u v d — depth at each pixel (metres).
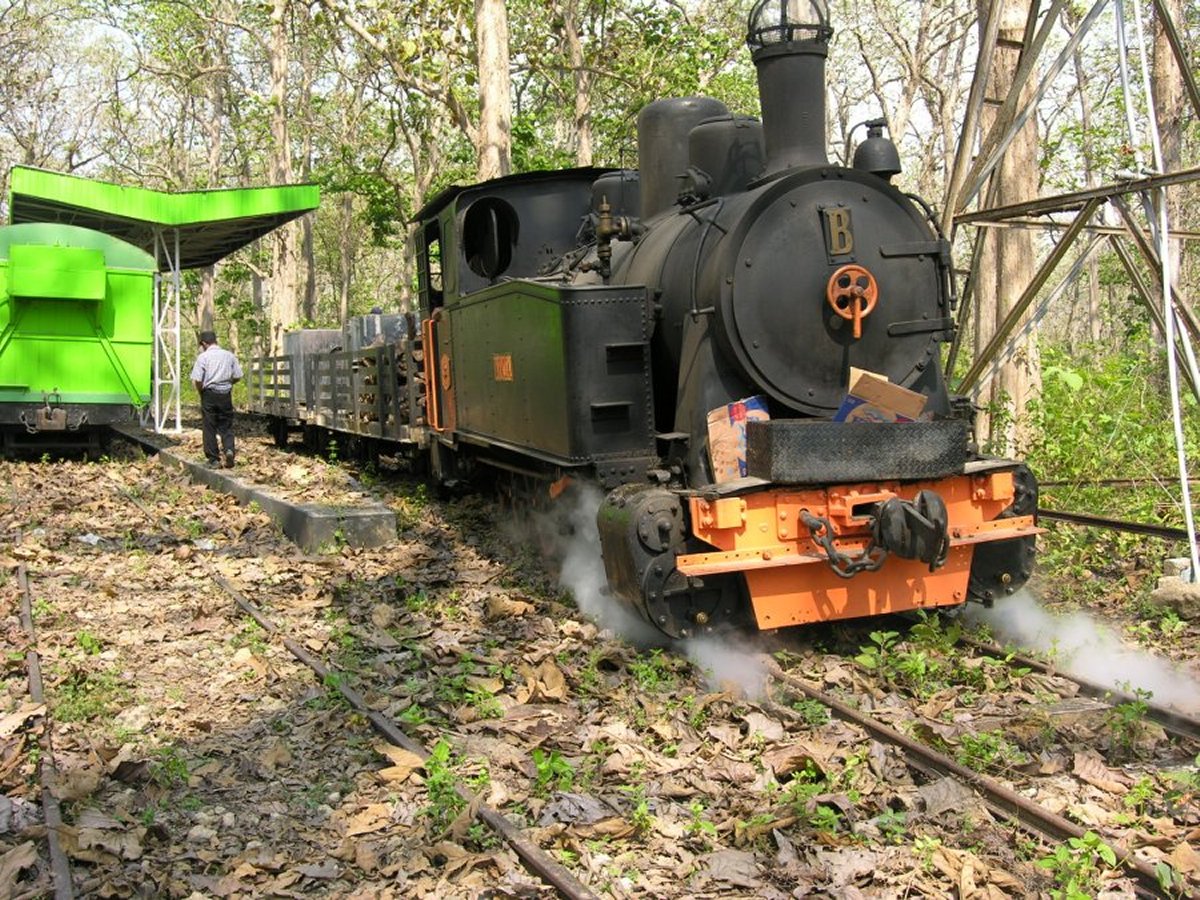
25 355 15.02
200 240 20.66
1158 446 10.24
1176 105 18.19
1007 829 4.05
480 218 9.75
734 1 25.88
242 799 4.61
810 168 6.45
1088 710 5.13
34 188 16.94
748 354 6.32
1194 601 6.59
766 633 6.37
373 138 32.16
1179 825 4.09
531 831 4.08
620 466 6.95
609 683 5.81
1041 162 19.59
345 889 3.87
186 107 40.44
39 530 10.16
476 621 7.11
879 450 6.01
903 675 5.71
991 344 8.34
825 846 4.01
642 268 7.52
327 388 16.03
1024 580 6.66
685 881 3.81
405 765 4.71
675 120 8.26
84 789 4.58
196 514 10.98
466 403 9.68
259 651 6.52
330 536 9.30
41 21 33.97
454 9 15.38
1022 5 9.80
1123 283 20.20
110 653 6.54
